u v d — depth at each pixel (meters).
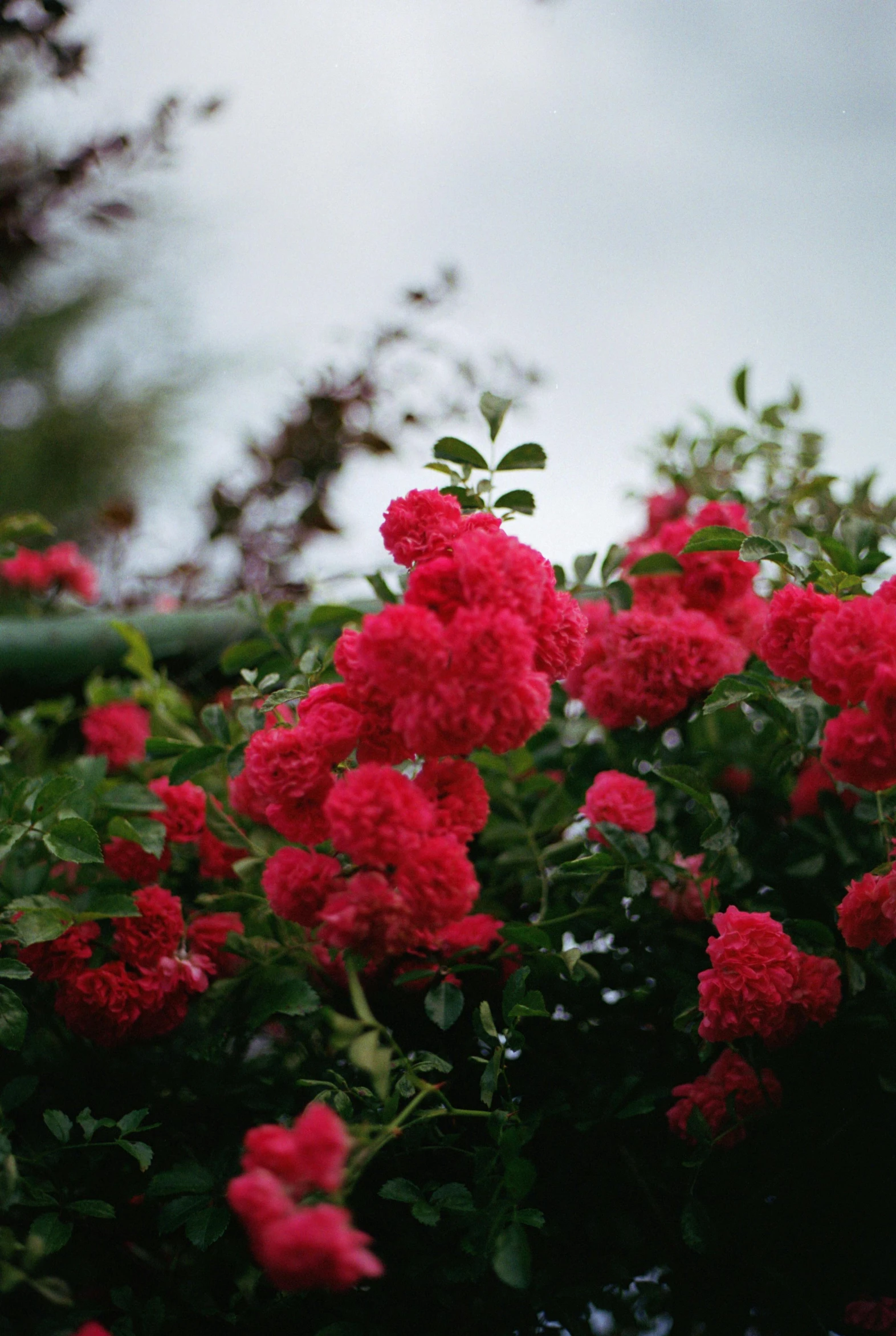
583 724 1.05
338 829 0.79
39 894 0.96
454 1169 0.89
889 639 0.85
